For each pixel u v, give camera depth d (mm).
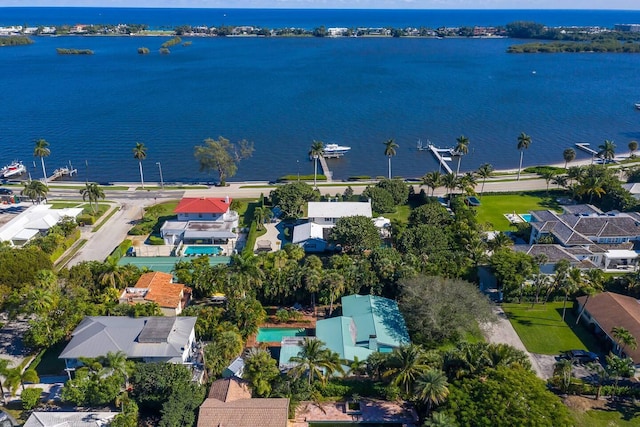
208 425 66562
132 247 126750
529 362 75438
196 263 107438
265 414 67812
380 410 74875
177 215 140000
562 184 162875
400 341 85188
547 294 101750
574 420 66562
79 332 81562
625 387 77938
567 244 117875
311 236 125188
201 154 169250
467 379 71000
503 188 170375
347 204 137250
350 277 101438
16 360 85000
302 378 76125
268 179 186000
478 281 109250
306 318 97562
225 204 136875
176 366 75062
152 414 74188
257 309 90875
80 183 176375
